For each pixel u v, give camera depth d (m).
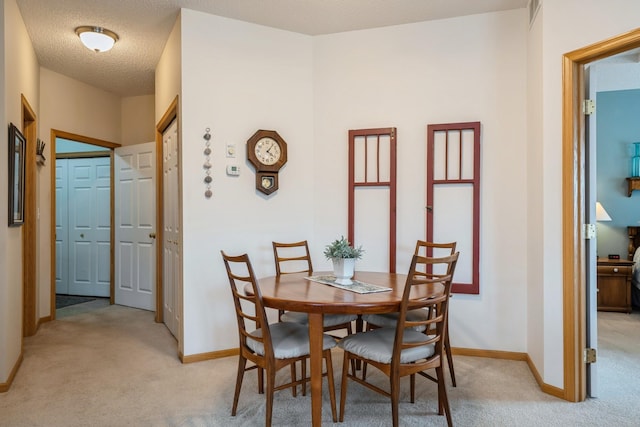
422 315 2.55
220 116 3.10
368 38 3.31
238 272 3.15
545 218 2.46
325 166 3.41
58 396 2.38
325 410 2.19
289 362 2.00
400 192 3.23
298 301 1.89
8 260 2.53
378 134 3.25
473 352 3.06
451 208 3.12
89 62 3.92
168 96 3.46
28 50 3.30
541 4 2.50
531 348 2.79
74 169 5.40
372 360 1.94
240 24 3.17
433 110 3.16
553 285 2.41
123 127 5.00
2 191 2.46
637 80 3.72
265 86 3.26
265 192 3.22
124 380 2.61
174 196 3.49
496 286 3.02
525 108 2.95
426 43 3.18
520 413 2.15
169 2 2.87
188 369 2.81
